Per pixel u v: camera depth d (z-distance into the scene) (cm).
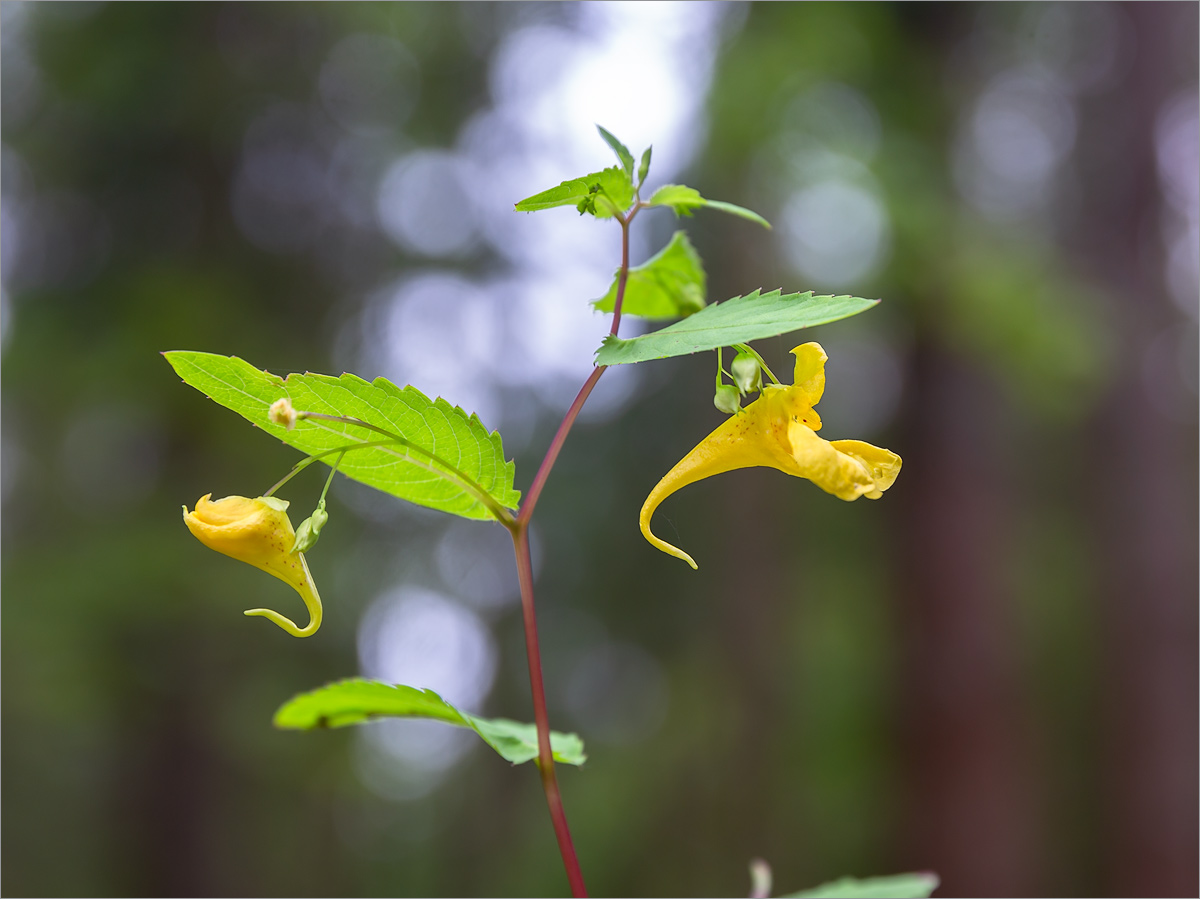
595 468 1488
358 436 197
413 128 1044
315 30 970
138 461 934
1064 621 1206
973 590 871
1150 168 1049
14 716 886
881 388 1246
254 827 1063
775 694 1126
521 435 1497
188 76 907
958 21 950
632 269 247
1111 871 958
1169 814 917
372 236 1111
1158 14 1060
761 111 827
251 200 992
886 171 820
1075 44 1071
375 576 1149
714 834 1188
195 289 919
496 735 219
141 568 850
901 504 922
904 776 878
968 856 833
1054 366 851
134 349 895
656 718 1440
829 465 176
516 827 1476
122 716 904
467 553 1520
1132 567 995
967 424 891
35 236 938
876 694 1129
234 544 191
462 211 1170
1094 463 1145
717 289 1046
